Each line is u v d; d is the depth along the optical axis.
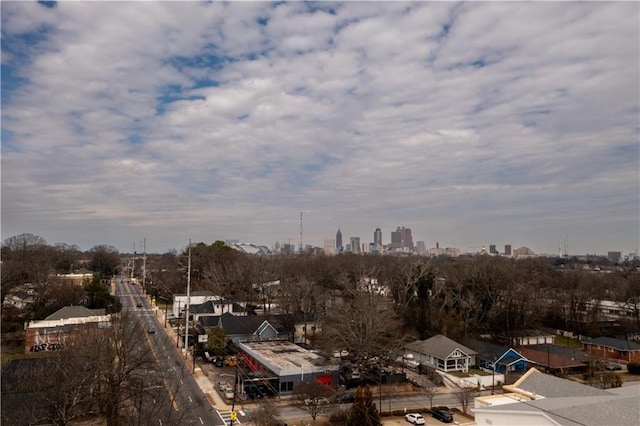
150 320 84.31
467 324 75.69
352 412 36.66
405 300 80.81
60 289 85.19
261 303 102.56
